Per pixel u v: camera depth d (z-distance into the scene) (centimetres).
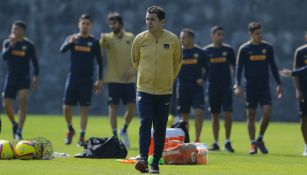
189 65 4981
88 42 5069
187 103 5009
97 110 9456
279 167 3656
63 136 5872
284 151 4928
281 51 9350
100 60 5116
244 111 9056
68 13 9806
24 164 3416
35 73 5394
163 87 3181
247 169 3516
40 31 9838
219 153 4609
